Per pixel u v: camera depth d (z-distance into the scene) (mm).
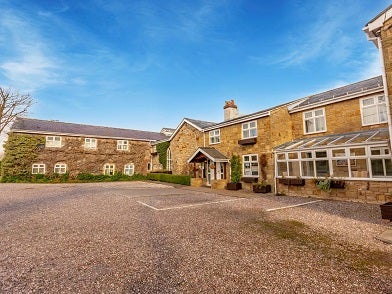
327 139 13508
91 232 6551
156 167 32500
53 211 9523
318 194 12695
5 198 13430
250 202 11570
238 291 3531
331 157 12266
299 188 13648
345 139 12367
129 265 4438
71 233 6465
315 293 3465
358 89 13602
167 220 7863
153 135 37625
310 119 15984
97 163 29969
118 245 5512
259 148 16469
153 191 16969
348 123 13719
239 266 4379
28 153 25578
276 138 15789
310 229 6793
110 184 24188
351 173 11773
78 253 5035
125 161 32156
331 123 14562
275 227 7000
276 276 3990
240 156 18156
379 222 7395
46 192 16562
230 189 17266
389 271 4156
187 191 16891
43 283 3770
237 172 18156
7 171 24516
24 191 17219
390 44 7391
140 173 33188
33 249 5273
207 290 3561
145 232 6520
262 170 16125
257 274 4066
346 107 13891
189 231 6602
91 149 29719
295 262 4551
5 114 28344
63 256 4875
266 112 15852
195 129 23750
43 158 26484
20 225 7340
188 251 5117
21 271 4199
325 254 4949
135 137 33656
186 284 3738
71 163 28156
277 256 4840
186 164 24672
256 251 5113
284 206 10312
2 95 28016
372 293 3453
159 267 4348
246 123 17875
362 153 13328
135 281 3834
